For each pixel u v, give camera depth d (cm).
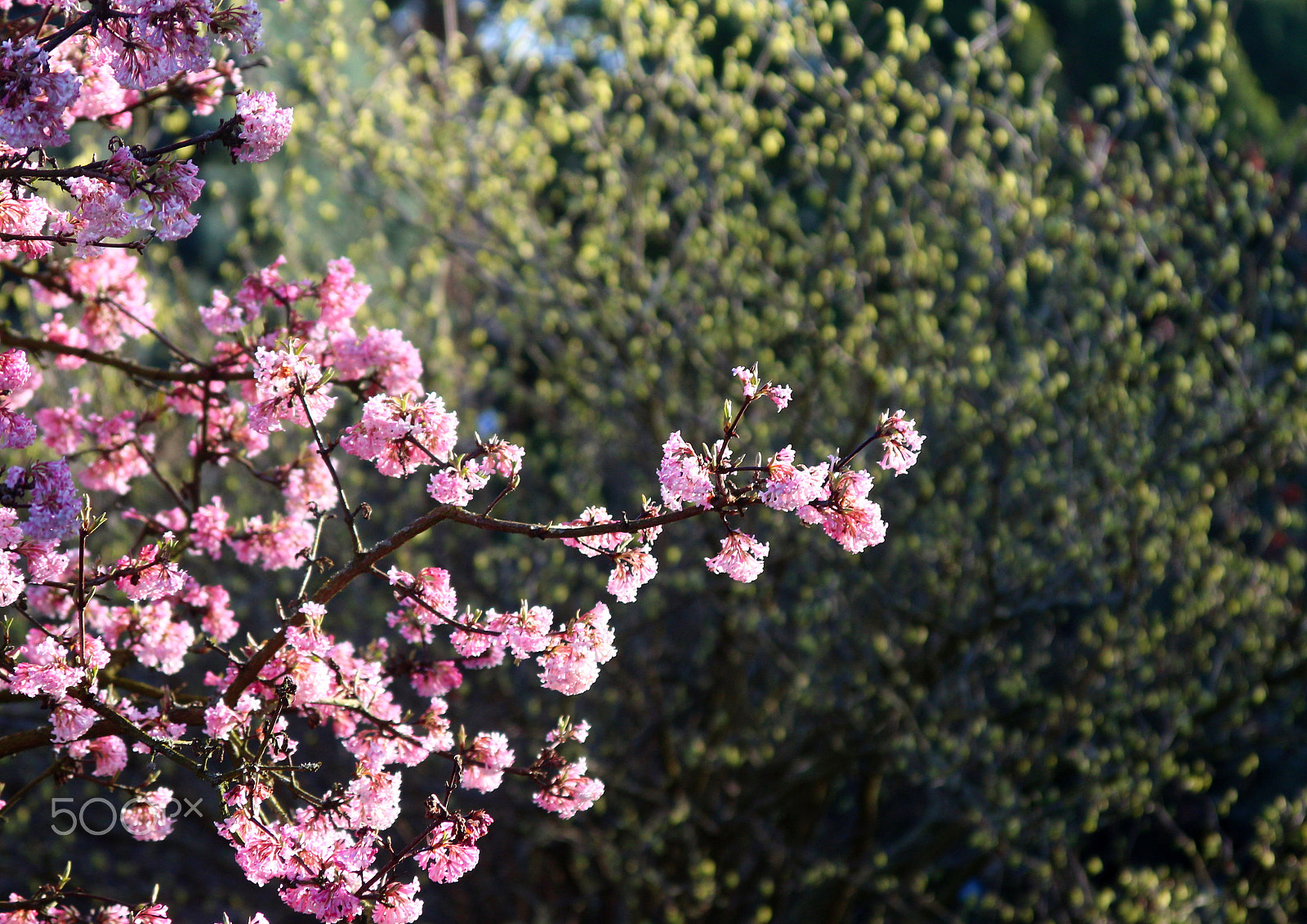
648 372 695
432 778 713
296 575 702
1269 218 741
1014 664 770
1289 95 1323
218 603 337
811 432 756
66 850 722
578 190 777
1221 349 702
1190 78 1129
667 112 732
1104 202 745
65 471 234
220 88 340
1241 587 700
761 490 230
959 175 732
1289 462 748
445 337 763
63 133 212
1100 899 645
